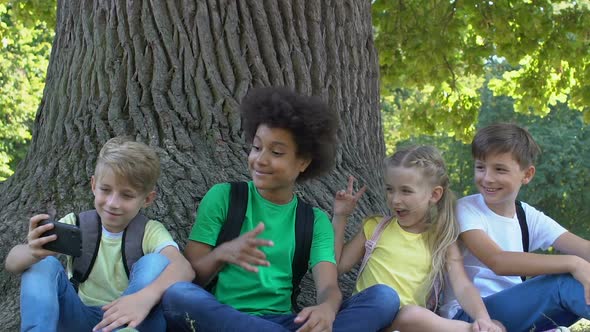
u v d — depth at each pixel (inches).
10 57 806.5
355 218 186.5
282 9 197.3
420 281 145.1
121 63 189.9
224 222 142.2
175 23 189.2
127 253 135.5
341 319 129.4
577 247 154.1
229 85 189.3
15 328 151.3
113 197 132.1
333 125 146.3
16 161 911.7
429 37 389.7
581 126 1057.5
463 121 460.4
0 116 833.5
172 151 177.8
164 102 185.5
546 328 141.9
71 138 186.4
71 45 201.8
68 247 123.7
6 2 415.8
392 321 135.9
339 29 209.5
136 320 118.9
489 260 145.1
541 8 383.9
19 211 173.0
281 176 139.9
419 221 148.6
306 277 170.2
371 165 213.5
